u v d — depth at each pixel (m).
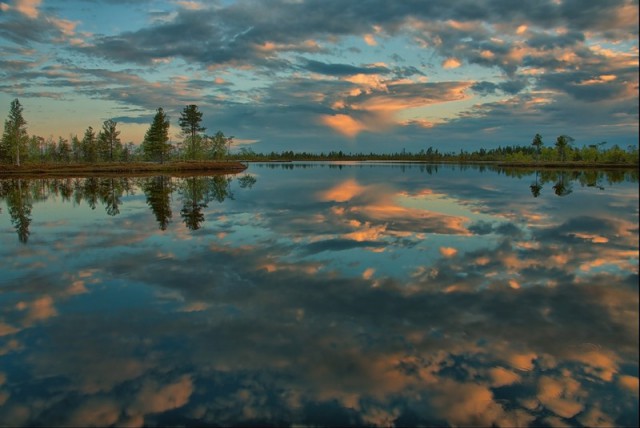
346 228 17.14
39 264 12.16
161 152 81.25
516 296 9.18
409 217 19.88
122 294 9.59
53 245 14.61
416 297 9.19
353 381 5.84
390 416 5.05
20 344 7.12
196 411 5.20
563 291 9.48
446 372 6.04
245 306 8.77
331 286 9.98
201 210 22.73
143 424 4.97
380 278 10.57
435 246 13.91
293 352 6.72
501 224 17.88
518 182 42.28
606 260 12.05
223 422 4.99
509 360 6.36
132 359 6.57
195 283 10.30
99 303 9.03
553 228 16.92
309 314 8.29
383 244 14.24
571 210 21.73
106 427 4.93
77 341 7.21
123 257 12.84
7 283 10.43
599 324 7.63
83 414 5.17
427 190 33.53
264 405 5.31
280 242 14.62
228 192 32.91
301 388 5.68
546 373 5.97
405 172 67.62
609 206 23.11
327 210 22.33
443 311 8.37
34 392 5.67
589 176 53.12
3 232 17.25
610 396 5.38
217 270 11.35
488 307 8.55
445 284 10.06
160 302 9.06
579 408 5.14
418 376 5.94
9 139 78.38
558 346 6.79
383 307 8.62
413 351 6.70
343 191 33.06
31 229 17.83
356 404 5.31
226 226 17.80
